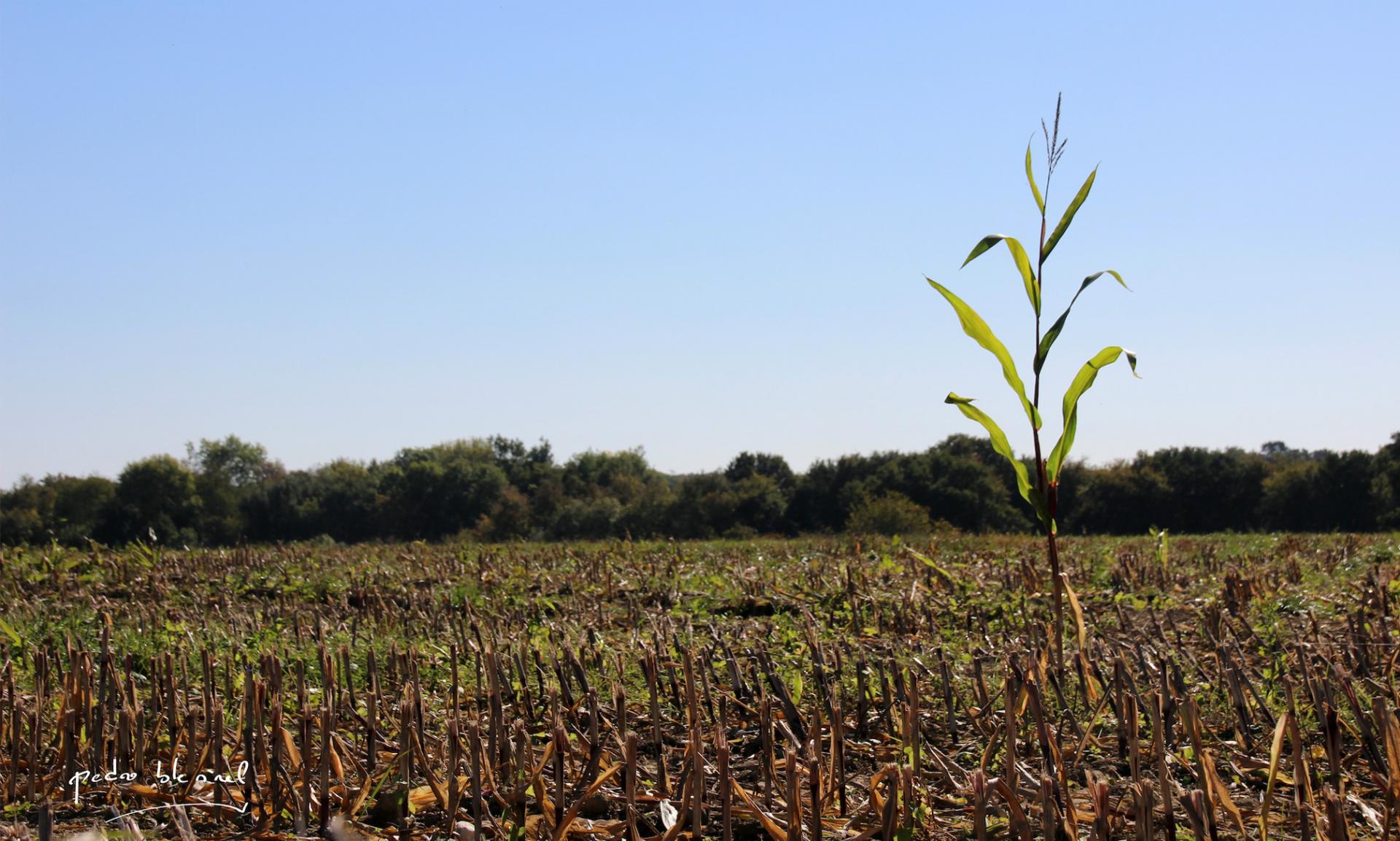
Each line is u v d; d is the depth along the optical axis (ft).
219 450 268.21
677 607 33.99
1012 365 19.39
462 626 26.71
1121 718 16.11
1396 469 133.90
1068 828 11.85
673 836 12.78
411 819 14.42
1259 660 21.65
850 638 25.93
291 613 32.40
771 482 162.81
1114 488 144.66
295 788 15.07
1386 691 17.69
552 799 14.56
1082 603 31.48
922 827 13.44
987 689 19.71
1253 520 140.87
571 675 21.12
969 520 145.48
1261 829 12.38
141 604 32.99
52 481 177.47
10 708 16.25
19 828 11.80
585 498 192.13
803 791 14.90
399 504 197.67
